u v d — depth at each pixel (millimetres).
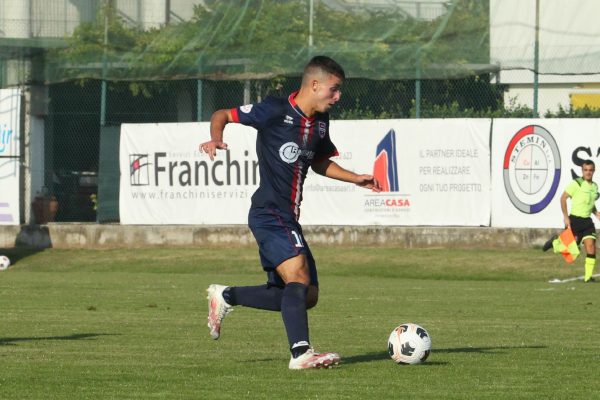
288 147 22531
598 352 26859
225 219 75625
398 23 72125
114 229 77062
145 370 22984
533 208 69188
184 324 35875
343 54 72688
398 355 23672
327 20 73000
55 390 20109
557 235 68375
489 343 29438
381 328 34531
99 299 47688
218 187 75625
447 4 71438
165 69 76000
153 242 76500
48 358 25562
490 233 69812
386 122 71938
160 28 76312
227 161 75438
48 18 77875
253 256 72125
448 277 64750
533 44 69750
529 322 37000
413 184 71438
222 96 76062
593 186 60094
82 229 77562
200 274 68375
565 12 69125
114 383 20969
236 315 40031
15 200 78688
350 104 73812
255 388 20172
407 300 47844
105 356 26047
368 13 72625
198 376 21891
